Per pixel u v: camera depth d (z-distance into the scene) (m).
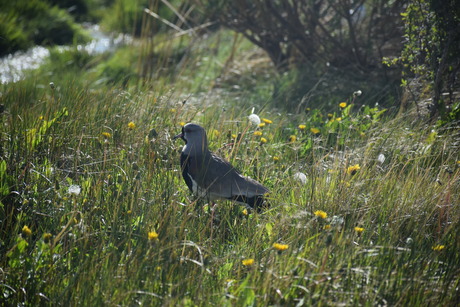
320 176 9.79
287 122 13.26
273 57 19.53
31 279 7.08
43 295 6.79
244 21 18.84
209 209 9.41
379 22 16.98
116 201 8.45
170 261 7.25
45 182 9.19
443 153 10.27
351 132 12.00
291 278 6.91
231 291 7.11
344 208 8.68
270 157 10.98
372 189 9.33
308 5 17.78
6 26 25.19
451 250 8.02
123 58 22.06
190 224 8.60
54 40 27.02
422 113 12.90
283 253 7.56
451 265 7.63
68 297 6.80
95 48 26.27
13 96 14.50
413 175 9.82
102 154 10.05
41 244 7.30
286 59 19.41
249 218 9.19
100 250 7.61
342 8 16.95
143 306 6.68
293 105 15.66
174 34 22.64
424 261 7.62
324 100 15.88
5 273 7.20
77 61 23.27
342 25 18.23
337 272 7.07
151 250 7.49
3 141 10.21
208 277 7.36
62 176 9.63
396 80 16.14
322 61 17.94
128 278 7.01
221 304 6.79
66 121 11.23
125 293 6.71
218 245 8.38
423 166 10.38
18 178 9.02
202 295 6.86
